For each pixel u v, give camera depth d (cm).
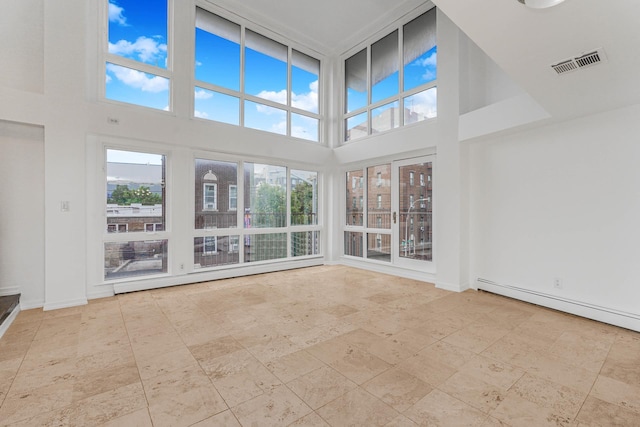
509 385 190
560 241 334
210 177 472
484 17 168
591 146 309
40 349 237
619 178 291
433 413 164
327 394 181
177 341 253
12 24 329
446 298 379
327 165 610
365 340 256
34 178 337
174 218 429
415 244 489
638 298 279
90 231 369
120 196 394
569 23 168
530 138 359
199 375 201
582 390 185
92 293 371
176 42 428
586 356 228
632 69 213
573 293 323
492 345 247
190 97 441
